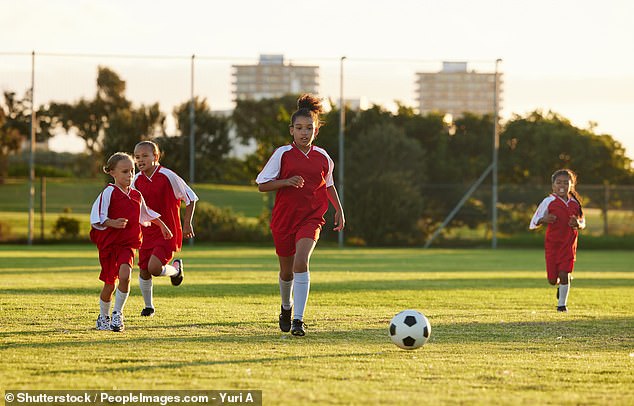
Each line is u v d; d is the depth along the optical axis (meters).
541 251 59.53
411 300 21.53
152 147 16.64
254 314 16.72
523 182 77.69
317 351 11.89
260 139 70.00
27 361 10.71
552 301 21.89
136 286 24.39
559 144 77.25
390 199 63.84
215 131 63.72
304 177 14.14
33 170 62.03
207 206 62.88
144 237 16.47
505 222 65.81
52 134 62.38
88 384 9.41
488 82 75.56
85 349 11.70
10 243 59.75
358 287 25.61
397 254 52.44
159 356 11.20
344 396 8.91
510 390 9.36
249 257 44.84
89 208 63.00
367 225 63.84
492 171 66.12
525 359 11.49
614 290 26.25
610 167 78.19
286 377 9.90
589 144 77.75
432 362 11.09
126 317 15.93
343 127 67.81
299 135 14.14
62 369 10.21
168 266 16.80
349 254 51.75
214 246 60.59
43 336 12.98
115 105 62.72
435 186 65.00
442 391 9.23
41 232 60.09
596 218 67.50
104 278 14.01
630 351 12.52
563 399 8.95
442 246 64.56
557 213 19.38
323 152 14.52
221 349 11.91
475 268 38.25
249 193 63.50
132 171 14.37
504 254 54.38
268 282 26.83
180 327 14.42
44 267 33.91
